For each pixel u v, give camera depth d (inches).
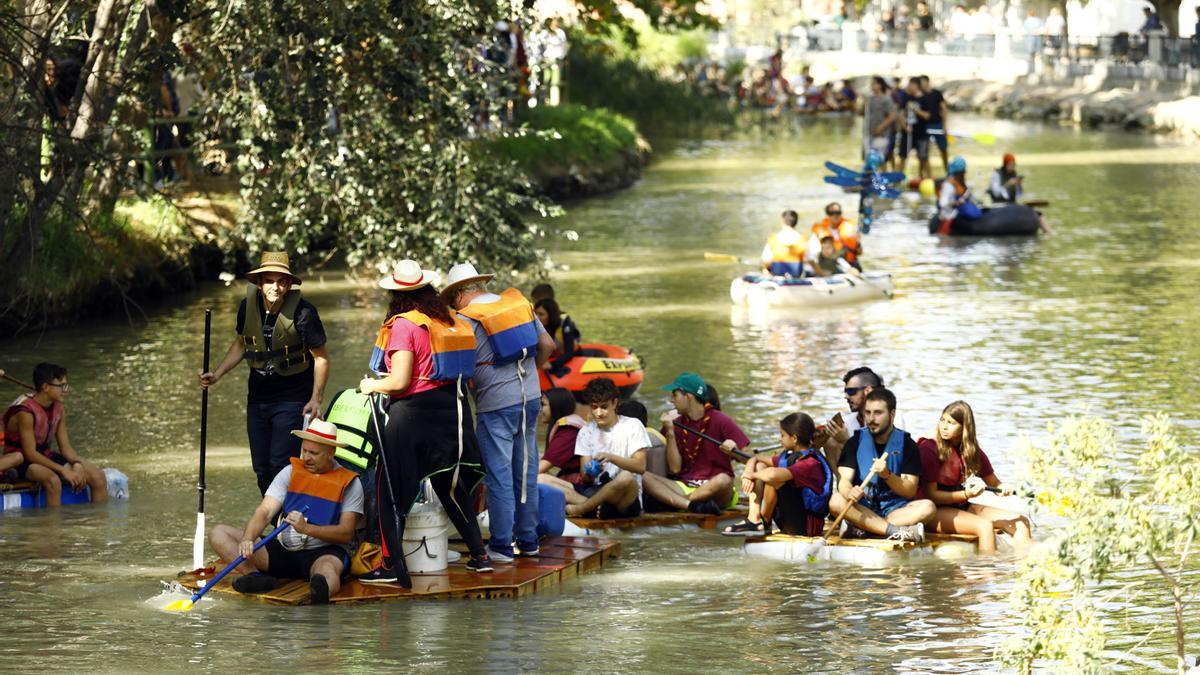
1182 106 3169.3
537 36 1024.9
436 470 593.3
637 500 743.7
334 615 572.4
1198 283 1440.7
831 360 1117.1
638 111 3255.4
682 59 4060.0
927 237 1811.0
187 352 1156.5
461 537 663.1
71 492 764.6
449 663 508.7
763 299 1355.8
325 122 948.6
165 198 1174.3
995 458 826.8
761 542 683.4
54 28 983.0
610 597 603.5
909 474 690.2
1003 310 1316.4
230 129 1029.2
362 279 1440.7
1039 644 413.4
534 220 1947.6
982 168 2529.5
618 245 1743.4
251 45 962.7
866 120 2447.1
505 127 1058.1
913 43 4407.0
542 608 584.4
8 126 902.4
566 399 786.8
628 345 1178.6
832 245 1413.6
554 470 777.6
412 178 992.9
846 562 666.8
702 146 3004.4
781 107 3882.9
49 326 1236.5
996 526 700.7
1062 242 1737.2
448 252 991.0
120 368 1097.4
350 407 611.8
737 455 761.0
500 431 629.3
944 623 562.3
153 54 965.2
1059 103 3486.7
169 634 543.5
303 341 655.8
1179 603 433.4
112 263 1296.8
